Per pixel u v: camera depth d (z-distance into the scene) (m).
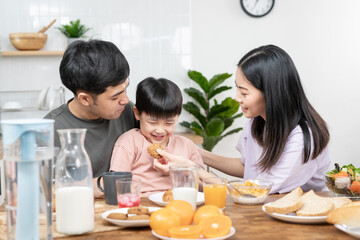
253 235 1.14
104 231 1.20
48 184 1.07
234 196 1.49
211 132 4.31
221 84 4.76
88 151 1.83
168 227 1.09
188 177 1.33
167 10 4.19
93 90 1.62
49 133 1.06
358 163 4.96
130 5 4.15
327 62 4.86
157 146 1.76
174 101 1.83
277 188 1.72
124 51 4.17
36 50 3.91
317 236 1.13
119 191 1.41
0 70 3.97
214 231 1.09
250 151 2.04
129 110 2.04
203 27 4.74
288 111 1.74
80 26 3.94
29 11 4.01
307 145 1.72
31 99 3.93
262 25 4.78
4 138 1.04
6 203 1.06
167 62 4.23
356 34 4.84
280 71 1.72
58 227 1.18
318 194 1.63
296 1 4.79
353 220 1.11
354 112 4.92
